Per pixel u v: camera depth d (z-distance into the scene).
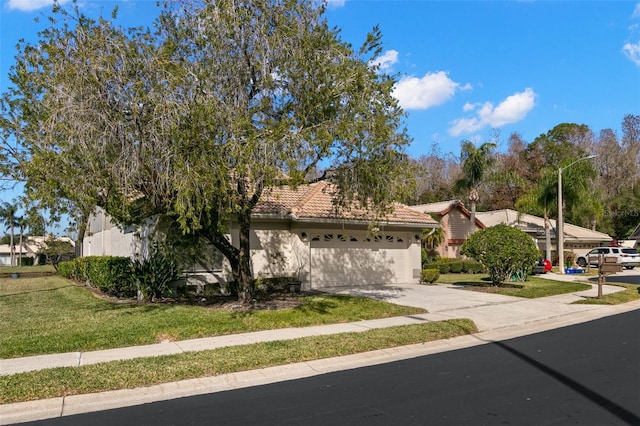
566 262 36.97
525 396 6.70
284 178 11.51
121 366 8.18
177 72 10.58
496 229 20.64
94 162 9.74
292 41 11.70
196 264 17.56
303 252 19.12
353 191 13.26
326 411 6.24
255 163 10.14
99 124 10.00
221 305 14.67
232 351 9.22
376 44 12.52
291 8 11.75
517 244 20.06
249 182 12.06
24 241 72.06
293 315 12.91
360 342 10.01
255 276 18.77
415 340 10.62
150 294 15.89
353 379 7.83
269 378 8.02
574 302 17.25
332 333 11.07
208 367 8.21
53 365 8.42
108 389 7.25
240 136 10.62
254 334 11.09
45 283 26.55
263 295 17.22
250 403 6.68
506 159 58.41
